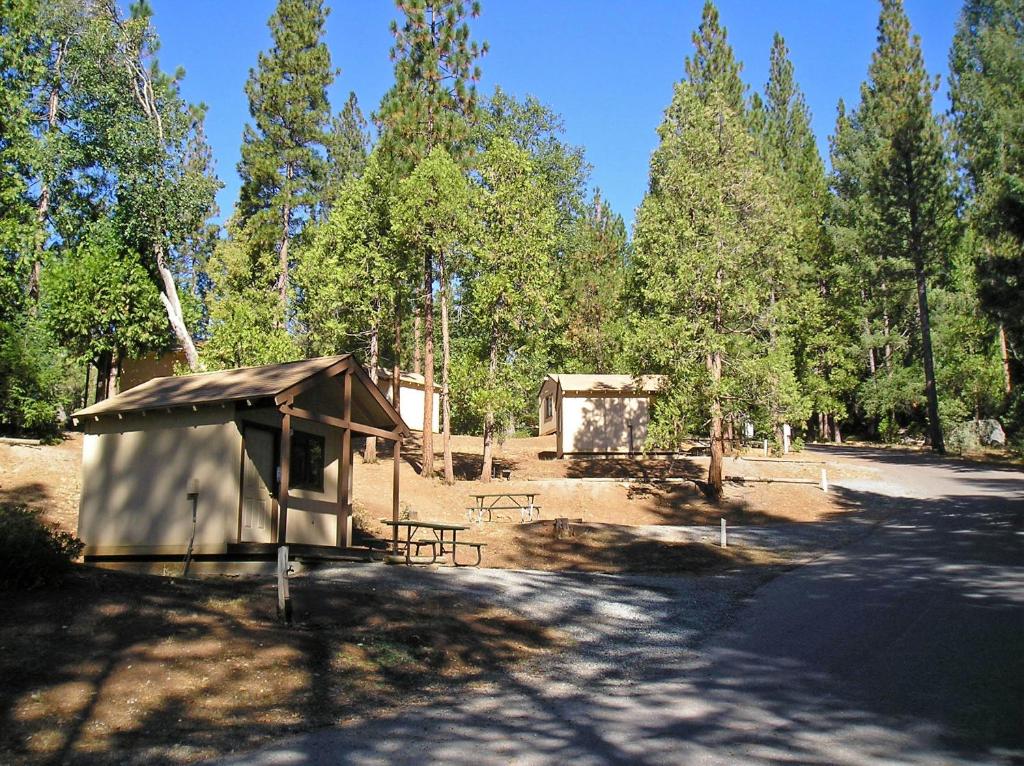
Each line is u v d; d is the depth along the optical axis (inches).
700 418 1074.1
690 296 1048.8
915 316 1835.6
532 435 2087.8
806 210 1850.4
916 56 1694.1
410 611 431.2
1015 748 233.3
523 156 1059.3
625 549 730.8
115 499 555.5
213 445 525.7
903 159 1619.1
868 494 1085.8
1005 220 701.3
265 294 1309.1
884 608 455.5
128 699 269.6
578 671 359.3
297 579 489.7
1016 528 748.0
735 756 231.3
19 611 326.3
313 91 1450.5
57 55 1102.4
